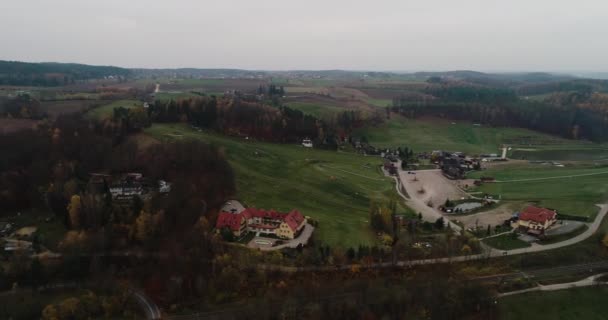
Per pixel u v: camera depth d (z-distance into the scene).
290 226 117.38
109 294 100.38
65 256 108.62
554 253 116.12
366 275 104.62
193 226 119.88
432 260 111.62
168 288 101.00
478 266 110.56
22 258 105.25
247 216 123.94
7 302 96.44
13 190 136.00
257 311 91.56
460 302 95.56
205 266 105.88
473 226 135.00
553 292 101.25
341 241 118.62
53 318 90.12
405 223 134.12
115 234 116.69
